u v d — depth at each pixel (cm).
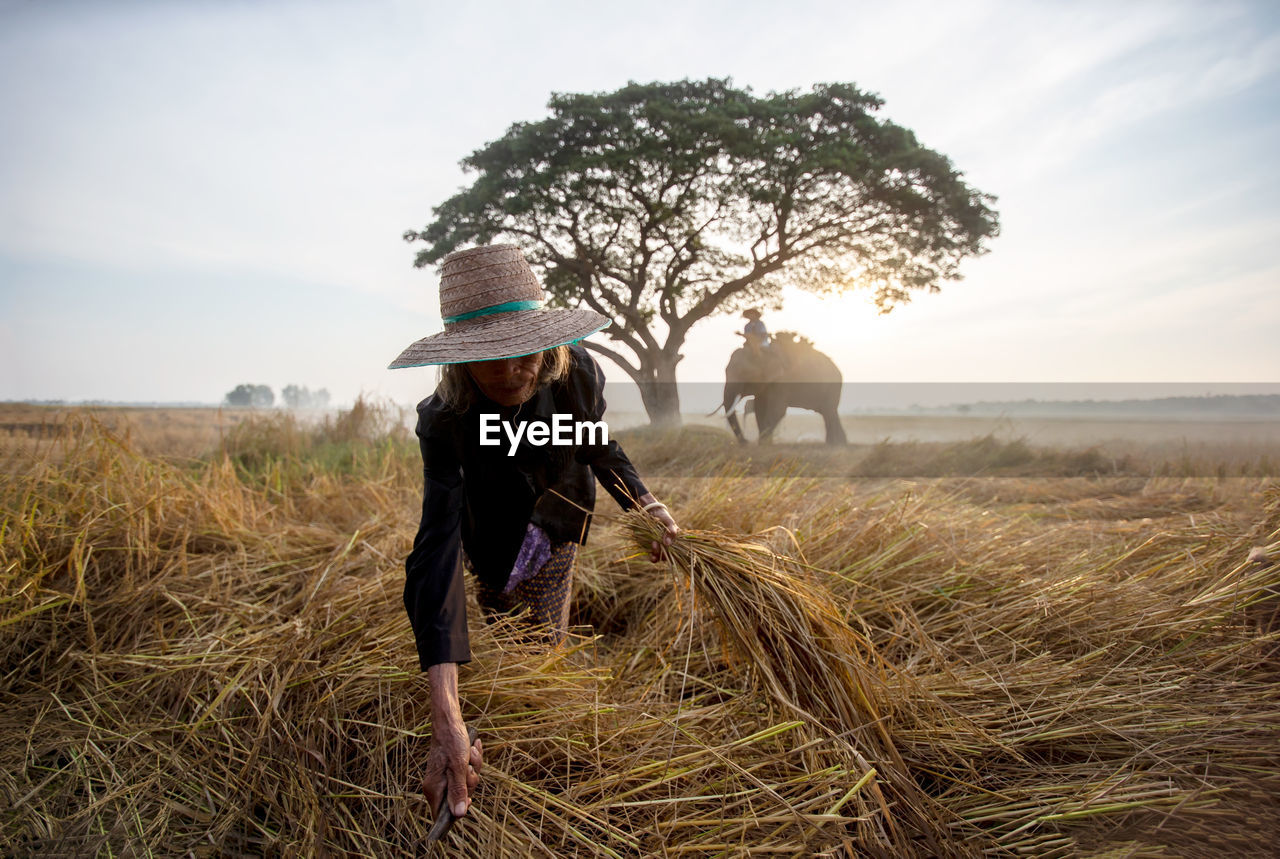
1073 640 249
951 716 206
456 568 169
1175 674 224
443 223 2083
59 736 209
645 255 2105
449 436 184
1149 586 279
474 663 213
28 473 336
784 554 267
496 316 174
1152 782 176
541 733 197
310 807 174
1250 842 157
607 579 331
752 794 172
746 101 2067
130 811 181
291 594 292
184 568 291
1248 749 185
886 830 170
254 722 205
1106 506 491
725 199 2030
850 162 1906
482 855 164
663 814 178
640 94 2034
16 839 172
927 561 301
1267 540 282
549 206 1959
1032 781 186
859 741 185
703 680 228
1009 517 399
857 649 214
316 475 570
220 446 620
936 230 2072
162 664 233
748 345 1185
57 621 260
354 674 207
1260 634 238
